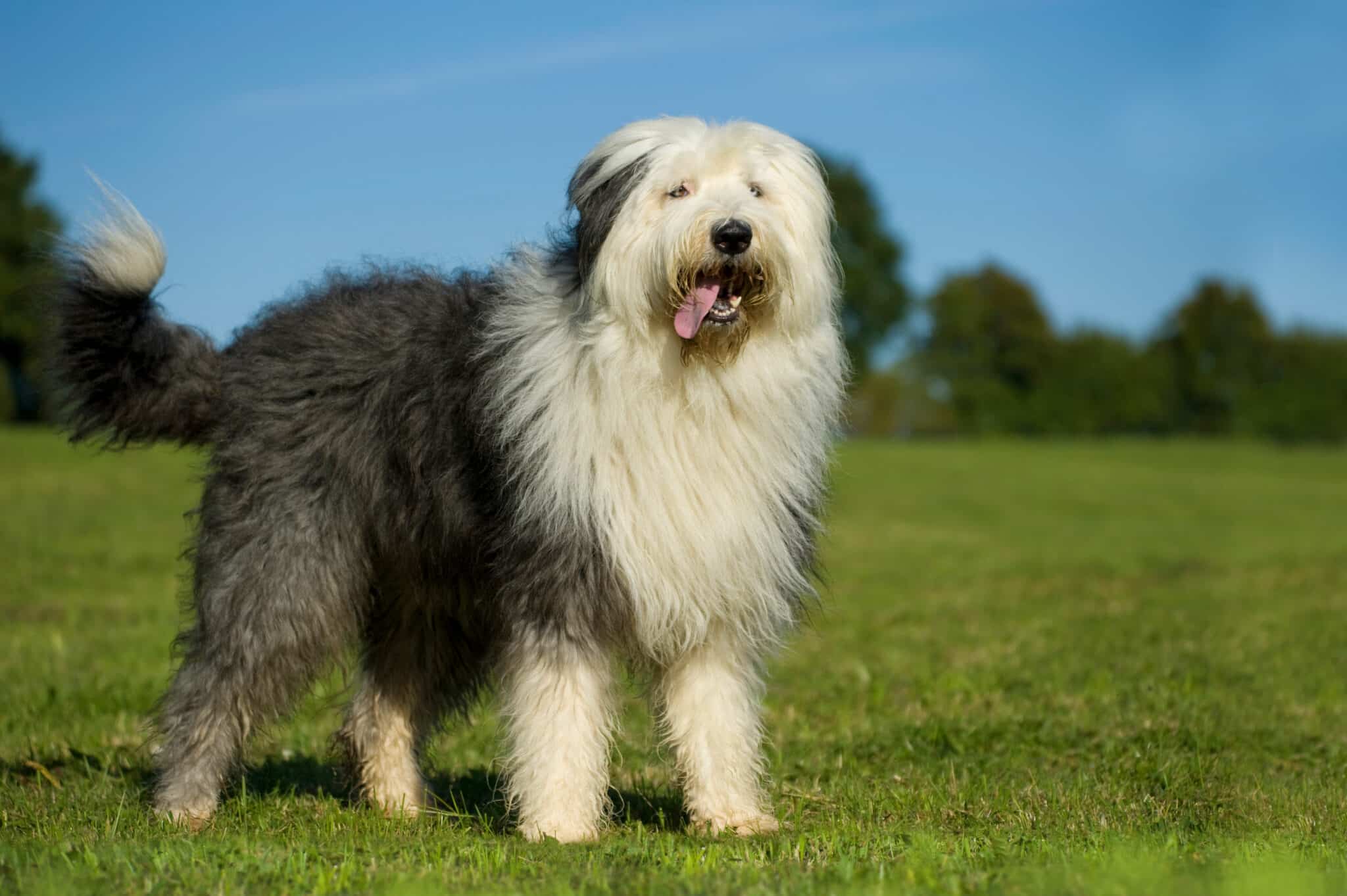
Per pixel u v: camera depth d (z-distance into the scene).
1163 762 6.07
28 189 50.44
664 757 5.25
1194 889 3.43
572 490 4.57
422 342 5.11
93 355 5.39
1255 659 9.17
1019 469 37.28
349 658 5.56
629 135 4.77
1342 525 23.25
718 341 4.50
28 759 6.12
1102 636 10.41
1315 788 5.64
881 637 10.67
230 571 5.16
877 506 26.53
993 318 71.06
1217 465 40.44
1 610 11.60
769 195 4.72
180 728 5.18
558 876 3.87
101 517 19.47
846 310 66.19
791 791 5.66
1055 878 3.65
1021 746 6.54
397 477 5.11
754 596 4.82
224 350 5.55
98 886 3.66
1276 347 67.94
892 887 3.65
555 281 4.84
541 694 4.65
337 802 5.49
